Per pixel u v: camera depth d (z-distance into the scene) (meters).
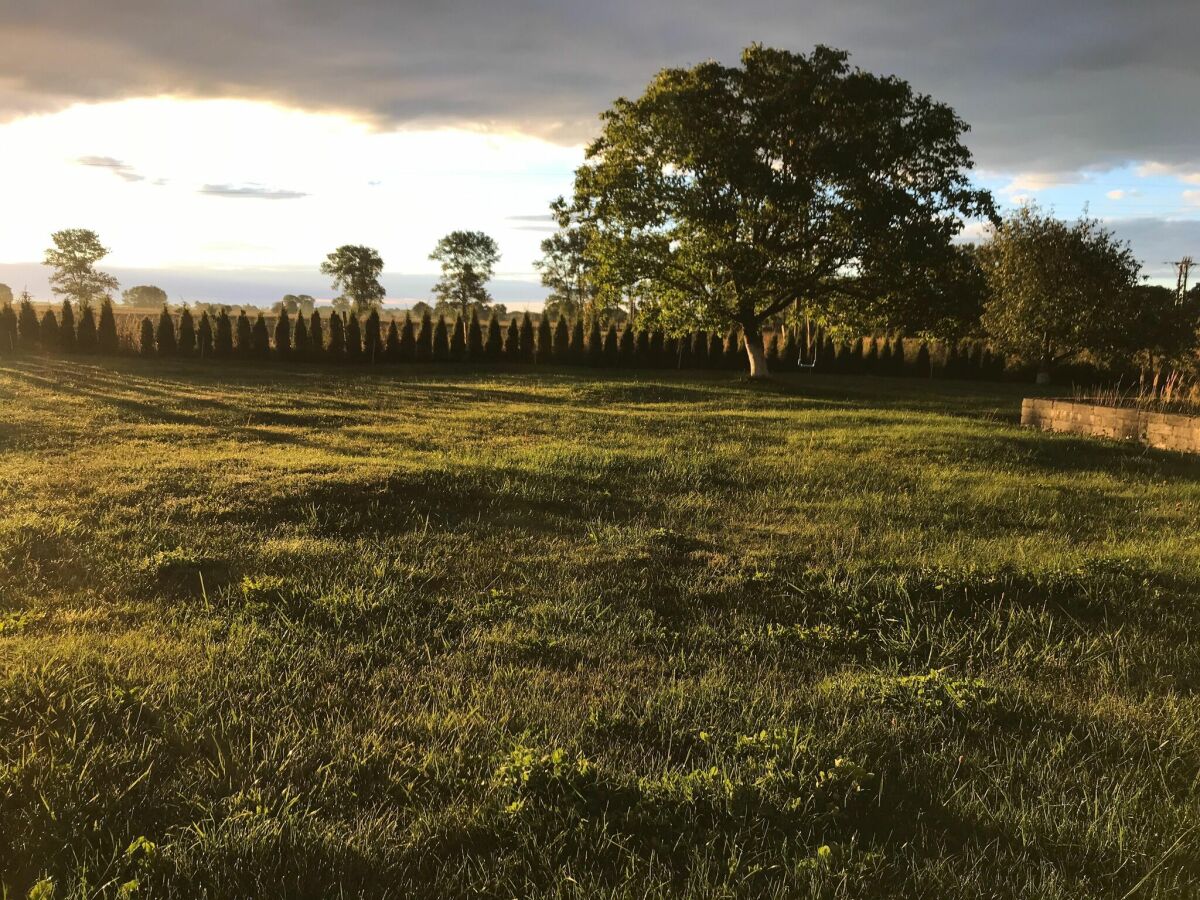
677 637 4.23
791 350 32.91
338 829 2.38
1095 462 10.33
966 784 2.83
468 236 69.00
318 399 15.08
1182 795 2.82
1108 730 3.30
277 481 7.18
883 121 21.59
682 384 22.33
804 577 5.23
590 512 6.95
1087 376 31.75
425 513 6.62
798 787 2.67
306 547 5.46
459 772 2.73
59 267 66.69
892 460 9.88
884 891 2.22
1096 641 4.33
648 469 8.86
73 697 3.06
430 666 3.73
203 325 25.61
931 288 22.25
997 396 22.56
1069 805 2.70
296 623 4.16
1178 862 2.41
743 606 4.80
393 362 28.05
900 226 21.33
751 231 22.83
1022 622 4.62
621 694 3.45
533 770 2.64
